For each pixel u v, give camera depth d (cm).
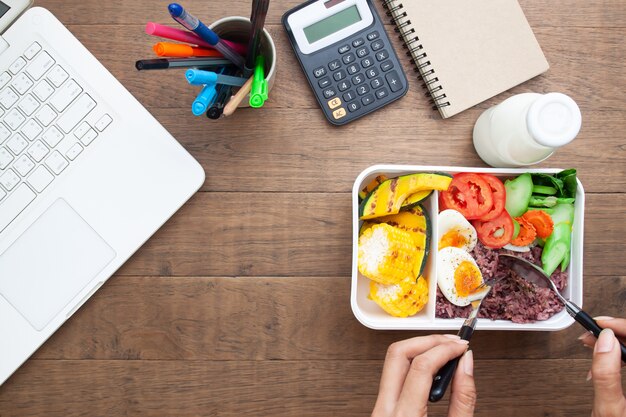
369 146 72
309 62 70
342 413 72
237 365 72
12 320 68
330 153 72
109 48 72
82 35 71
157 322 72
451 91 71
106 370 72
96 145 68
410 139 72
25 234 68
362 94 70
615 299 73
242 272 72
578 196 65
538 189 66
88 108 68
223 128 72
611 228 74
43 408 71
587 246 74
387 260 63
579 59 74
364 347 72
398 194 63
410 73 72
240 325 72
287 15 70
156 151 69
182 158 69
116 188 69
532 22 74
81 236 68
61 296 68
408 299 64
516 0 71
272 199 72
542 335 74
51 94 68
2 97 68
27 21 68
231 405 72
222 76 58
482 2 71
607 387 54
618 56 74
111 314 72
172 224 72
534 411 73
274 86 72
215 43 57
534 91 73
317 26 70
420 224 65
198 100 56
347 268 72
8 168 68
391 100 71
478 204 65
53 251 68
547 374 73
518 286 66
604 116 74
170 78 72
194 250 72
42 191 68
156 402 72
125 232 69
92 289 68
